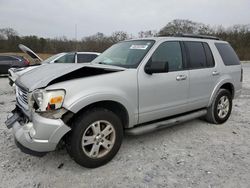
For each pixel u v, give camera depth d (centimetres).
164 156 363
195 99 445
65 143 320
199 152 376
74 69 318
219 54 499
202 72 449
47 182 296
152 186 288
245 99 786
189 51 439
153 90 372
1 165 334
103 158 331
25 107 324
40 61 1094
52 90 290
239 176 307
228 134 454
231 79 518
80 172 319
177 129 479
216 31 5388
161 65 345
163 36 432
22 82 338
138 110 360
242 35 5403
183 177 307
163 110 392
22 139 299
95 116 315
